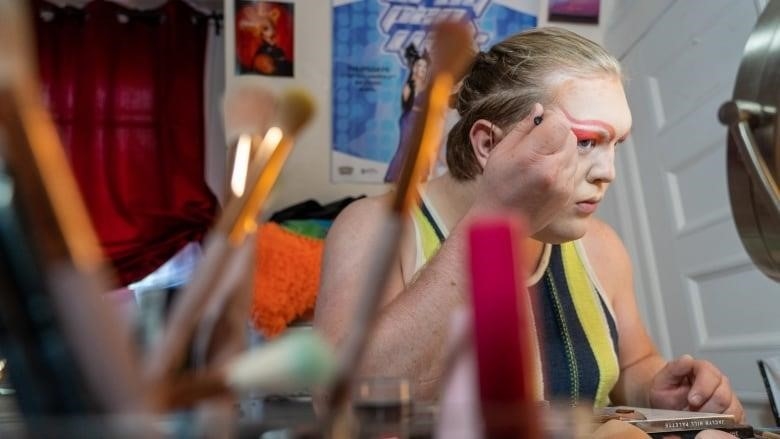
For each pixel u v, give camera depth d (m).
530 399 0.21
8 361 0.22
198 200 2.05
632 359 1.02
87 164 2.03
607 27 1.92
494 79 0.84
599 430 0.48
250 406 0.26
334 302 0.79
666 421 0.58
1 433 0.22
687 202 1.56
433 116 0.27
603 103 0.79
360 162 1.91
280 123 0.30
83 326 0.22
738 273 1.37
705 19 1.47
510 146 0.59
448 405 0.23
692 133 1.52
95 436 0.21
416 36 1.92
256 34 1.89
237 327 0.27
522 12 1.95
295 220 1.72
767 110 0.70
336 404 0.24
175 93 2.09
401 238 0.25
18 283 0.22
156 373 0.23
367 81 1.91
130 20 2.11
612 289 1.04
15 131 0.21
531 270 0.89
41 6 2.07
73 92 2.06
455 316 0.24
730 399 0.85
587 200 0.78
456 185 0.88
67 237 0.22
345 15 1.91
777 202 0.69
